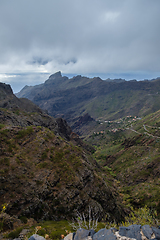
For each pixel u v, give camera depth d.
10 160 28.20
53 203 25.72
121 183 99.50
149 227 7.29
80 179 32.88
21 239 14.05
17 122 81.31
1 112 78.50
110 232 7.38
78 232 7.80
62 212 25.52
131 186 89.25
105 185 38.09
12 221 17.20
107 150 172.88
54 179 29.20
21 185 24.81
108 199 35.94
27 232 15.48
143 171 97.81
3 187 23.17
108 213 32.59
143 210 10.97
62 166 33.28
